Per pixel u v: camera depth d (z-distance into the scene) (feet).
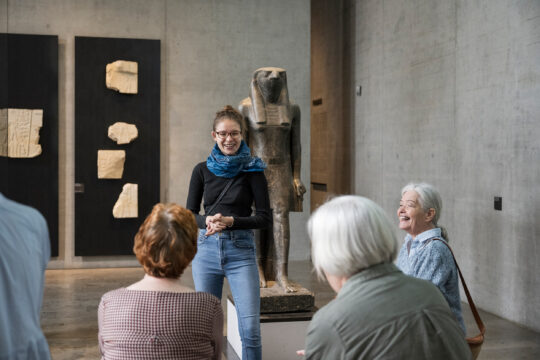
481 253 19.02
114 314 5.93
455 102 20.47
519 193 17.08
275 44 27.94
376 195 27.12
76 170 25.73
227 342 14.97
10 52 25.13
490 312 18.54
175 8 26.94
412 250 8.84
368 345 4.78
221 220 9.85
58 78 25.72
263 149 14.64
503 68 17.75
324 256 5.09
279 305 13.32
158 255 6.00
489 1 18.40
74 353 14.52
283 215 14.43
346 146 30.71
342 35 31.17
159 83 26.53
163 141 27.04
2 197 4.94
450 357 4.88
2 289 4.67
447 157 21.04
